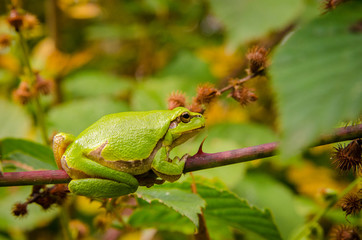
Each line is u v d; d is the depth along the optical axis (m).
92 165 0.25
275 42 0.31
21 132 0.39
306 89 0.18
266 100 0.40
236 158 0.24
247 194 0.38
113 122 0.26
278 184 0.39
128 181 0.25
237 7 0.27
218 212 0.29
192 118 0.26
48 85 0.32
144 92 0.42
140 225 0.31
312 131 0.17
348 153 0.24
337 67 0.19
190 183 0.29
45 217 0.35
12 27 0.31
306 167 0.43
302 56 0.20
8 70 0.43
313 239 0.30
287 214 0.37
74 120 0.40
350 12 0.20
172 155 0.34
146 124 0.26
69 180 0.25
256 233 0.30
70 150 0.25
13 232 0.39
